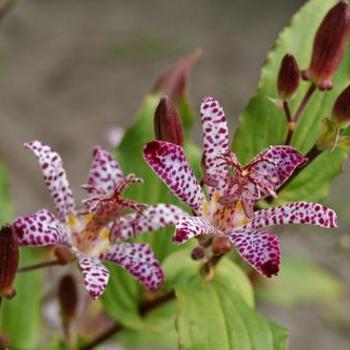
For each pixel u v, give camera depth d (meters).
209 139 0.33
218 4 0.90
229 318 0.34
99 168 0.35
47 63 0.83
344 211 0.64
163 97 0.33
